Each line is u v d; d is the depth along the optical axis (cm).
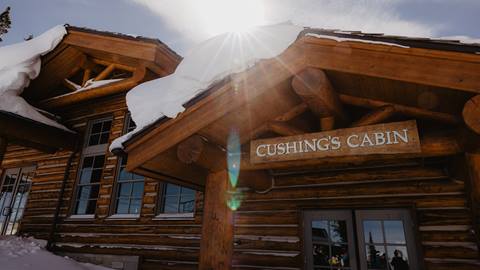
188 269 616
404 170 478
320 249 502
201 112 333
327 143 303
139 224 710
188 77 475
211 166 346
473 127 235
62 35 850
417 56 260
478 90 236
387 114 317
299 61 303
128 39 750
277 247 524
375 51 275
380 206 474
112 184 782
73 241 773
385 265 453
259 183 495
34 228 838
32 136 784
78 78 997
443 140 285
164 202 729
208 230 348
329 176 525
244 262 536
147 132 363
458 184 439
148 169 372
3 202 948
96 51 823
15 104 769
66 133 859
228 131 352
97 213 771
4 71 796
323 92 295
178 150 338
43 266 566
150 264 664
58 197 841
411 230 452
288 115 367
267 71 314
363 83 303
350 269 473
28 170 955
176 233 661
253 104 328
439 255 420
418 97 289
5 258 539
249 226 555
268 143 329
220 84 330
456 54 243
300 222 520
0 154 745
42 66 858
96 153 855
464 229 418
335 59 290
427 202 449
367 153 284
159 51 730
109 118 891
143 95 502
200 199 656
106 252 721
